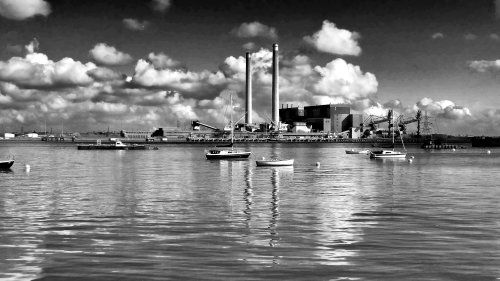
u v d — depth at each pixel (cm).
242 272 2752
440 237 3700
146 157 19975
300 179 9256
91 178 9431
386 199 6081
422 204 5588
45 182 8544
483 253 3186
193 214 4822
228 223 4309
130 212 4950
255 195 6506
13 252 3212
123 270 2789
